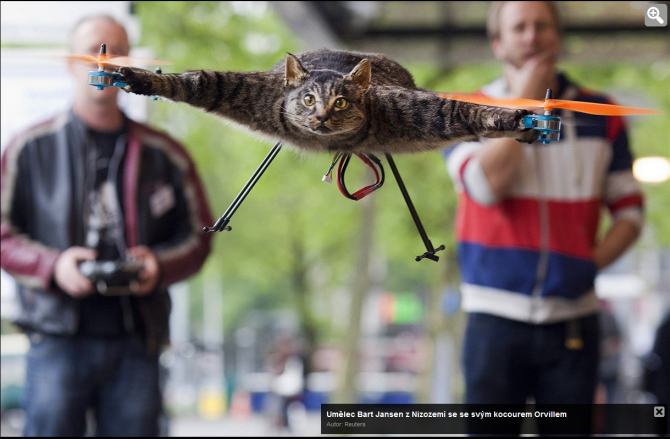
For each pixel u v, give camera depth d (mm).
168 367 13383
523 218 7082
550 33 7254
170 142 7848
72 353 7305
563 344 7082
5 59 9594
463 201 7414
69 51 7555
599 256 7438
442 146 3799
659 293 36469
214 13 17219
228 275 47531
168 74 3580
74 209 7488
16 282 7379
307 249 42438
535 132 3430
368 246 22328
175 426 24547
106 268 7047
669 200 26328
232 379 45812
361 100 3717
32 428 7363
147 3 14492
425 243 4094
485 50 11570
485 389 7152
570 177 7176
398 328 52812
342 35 11250
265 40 19266
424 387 27000
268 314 59406
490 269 7121
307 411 34219
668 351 10406
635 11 10836
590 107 3293
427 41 11414
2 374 23656
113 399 7430
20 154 7520
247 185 3980
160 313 7527
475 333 7176
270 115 3777
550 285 7004
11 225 7461
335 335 50531
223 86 3688
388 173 22672
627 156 7531
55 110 9664
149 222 7613
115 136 7672
